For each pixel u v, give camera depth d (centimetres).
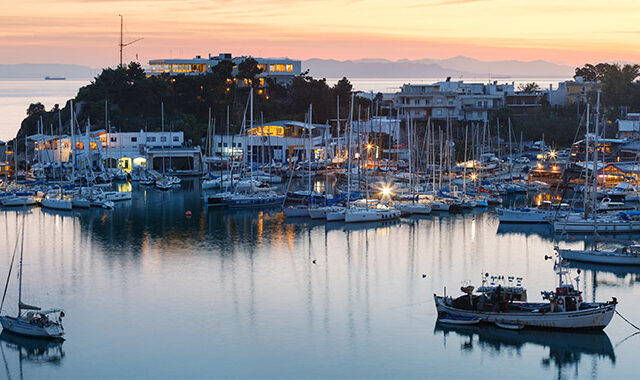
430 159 17950
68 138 18112
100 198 13238
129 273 8394
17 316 6788
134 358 6000
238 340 6356
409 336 6406
